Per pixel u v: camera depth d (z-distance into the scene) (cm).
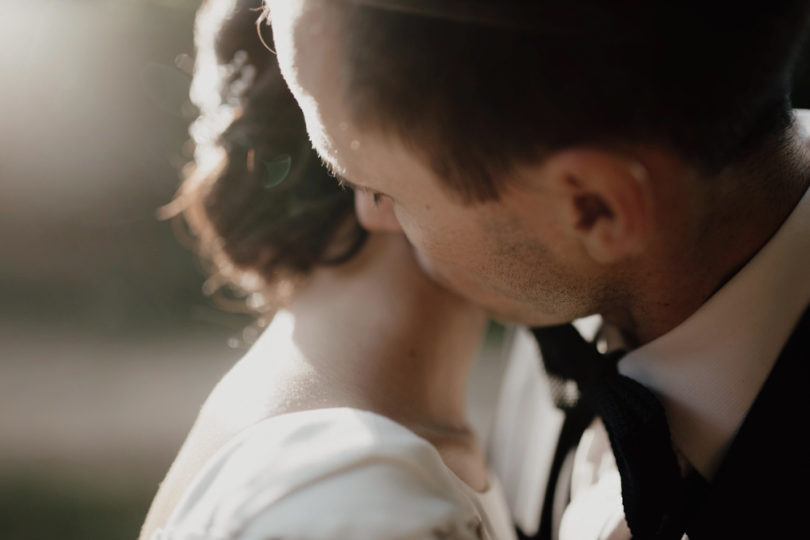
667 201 46
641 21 42
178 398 266
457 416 62
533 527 70
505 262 48
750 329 50
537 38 42
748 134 48
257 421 51
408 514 47
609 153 44
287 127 61
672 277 50
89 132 346
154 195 348
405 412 56
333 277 61
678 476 51
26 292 344
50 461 224
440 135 44
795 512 47
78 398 264
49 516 198
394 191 48
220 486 49
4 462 221
